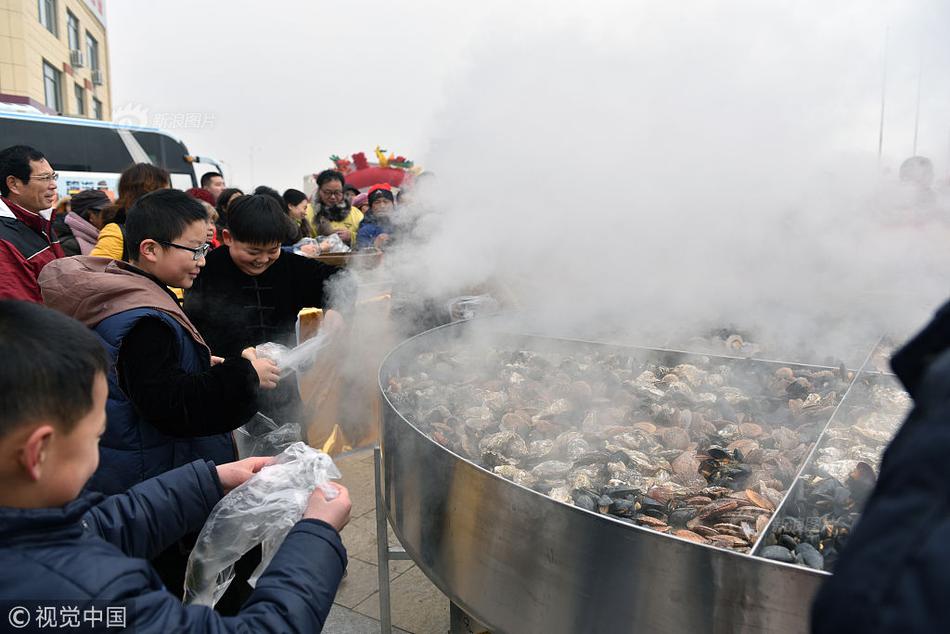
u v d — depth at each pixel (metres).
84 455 0.79
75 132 8.27
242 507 1.14
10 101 14.88
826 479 1.32
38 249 2.57
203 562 1.17
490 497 1.24
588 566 1.08
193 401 1.38
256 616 0.83
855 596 0.52
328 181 4.60
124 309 1.39
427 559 1.46
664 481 1.38
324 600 0.89
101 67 22.80
